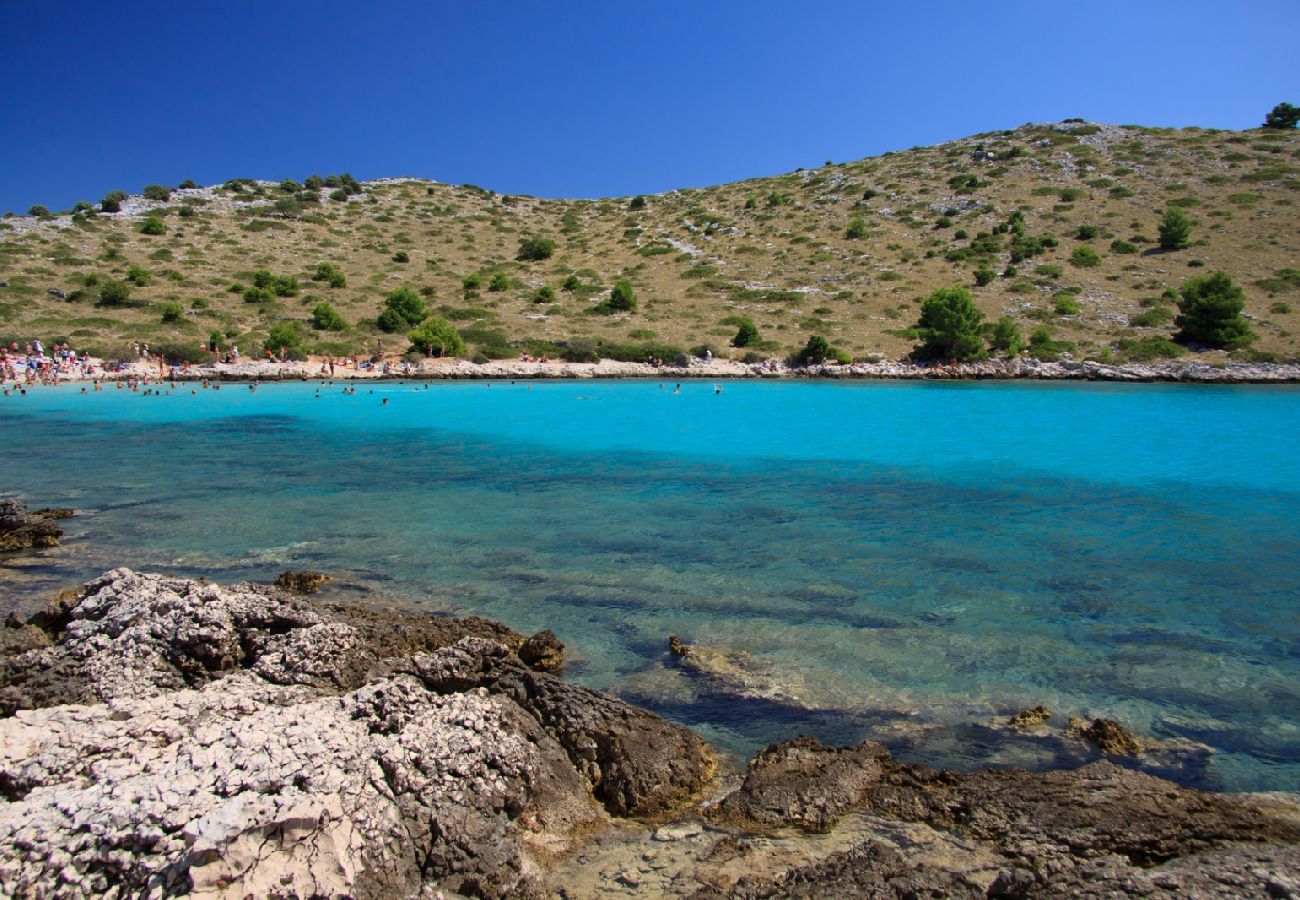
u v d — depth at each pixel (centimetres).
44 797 487
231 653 777
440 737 588
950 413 3453
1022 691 808
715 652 908
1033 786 608
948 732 727
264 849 452
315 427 3022
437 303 6938
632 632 973
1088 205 8662
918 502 1712
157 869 433
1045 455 2328
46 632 915
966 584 1151
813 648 920
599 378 5306
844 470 2105
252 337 5538
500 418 3300
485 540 1398
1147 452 2378
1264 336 5547
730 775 664
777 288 7562
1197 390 4469
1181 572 1204
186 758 530
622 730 670
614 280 8069
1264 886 448
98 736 574
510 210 11550
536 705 698
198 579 1160
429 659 730
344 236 9225
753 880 507
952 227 8700
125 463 2209
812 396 4212
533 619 1015
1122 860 496
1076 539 1401
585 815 601
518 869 514
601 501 1728
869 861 509
